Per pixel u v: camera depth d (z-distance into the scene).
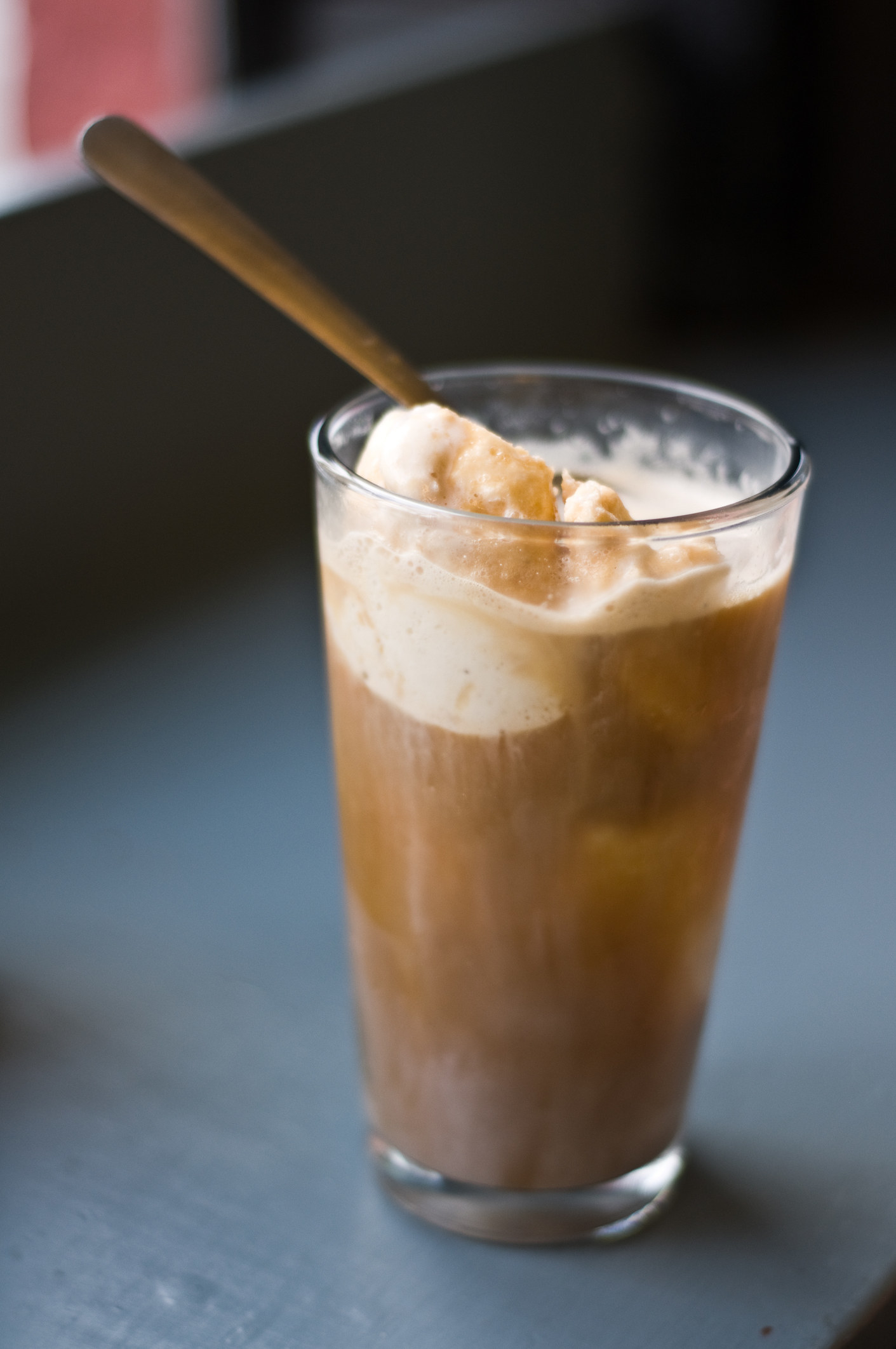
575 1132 0.42
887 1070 0.47
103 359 0.66
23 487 0.64
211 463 0.74
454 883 0.40
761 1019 0.48
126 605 0.65
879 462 0.79
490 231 0.92
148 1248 0.42
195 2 0.99
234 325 0.73
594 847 0.39
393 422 0.40
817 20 0.98
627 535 0.37
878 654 0.64
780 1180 0.44
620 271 1.06
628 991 0.41
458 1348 0.40
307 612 0.65
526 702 0.38
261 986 0.49
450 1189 0.43
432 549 0.38
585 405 0.44
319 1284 0.42
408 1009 0.42
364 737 0.40
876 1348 0.42
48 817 0.54
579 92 0.97
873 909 0.52
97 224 0.65
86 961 0.49
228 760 0.57
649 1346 0.41
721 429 0.43
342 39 1.01
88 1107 0.45
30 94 0.96
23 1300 0.41
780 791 0.56
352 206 0.81
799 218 1.04
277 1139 0.45
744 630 0.39
